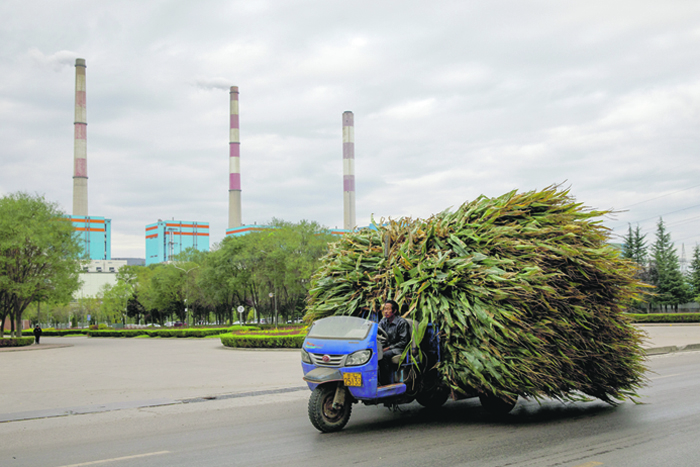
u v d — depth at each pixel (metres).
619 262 9.07
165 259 170.75
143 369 18.84
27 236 42.22
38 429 8.39
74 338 61.88
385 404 8.14
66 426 8.59
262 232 66.06
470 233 8.56
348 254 9.59
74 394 12.53
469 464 5.68
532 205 8.96
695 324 47.66
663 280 60.09
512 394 7.88
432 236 8.91
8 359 26.48
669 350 21.14
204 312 94.06
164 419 9.06
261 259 63.44
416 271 8.49
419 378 8.20
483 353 7.75
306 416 9.05
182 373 16.94
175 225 174.12
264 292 64.81
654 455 5.98
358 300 9.06
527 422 8.09
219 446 6.84
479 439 6.92
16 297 43.94
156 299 79.62
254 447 6.72
